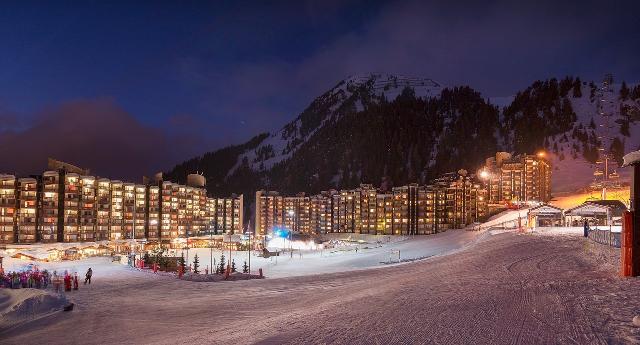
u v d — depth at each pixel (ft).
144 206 525.34
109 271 208.44
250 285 126.41
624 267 67.67
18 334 77.10
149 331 68.08
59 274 184.75
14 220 409.28
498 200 613.11
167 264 259.60
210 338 56.08
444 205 628.28
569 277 71.82
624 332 38.45
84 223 450.30
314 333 49.26
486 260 108.68
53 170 465.06
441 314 51.90
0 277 144.36
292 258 395.34
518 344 38.24
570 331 40.32
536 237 162.91
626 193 374.02
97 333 70.74
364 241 598.34
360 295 77.10
